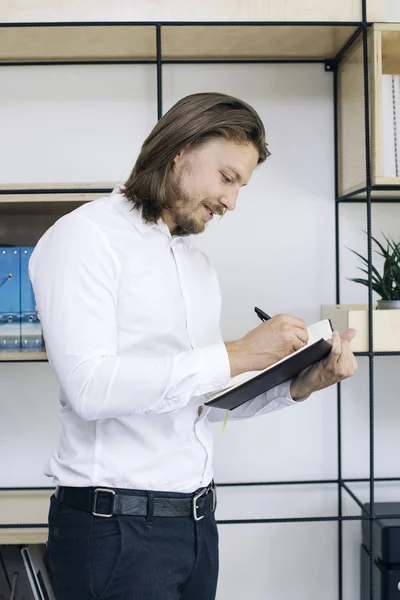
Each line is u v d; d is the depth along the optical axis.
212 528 1.22
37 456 1.97
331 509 2.02
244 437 2.00
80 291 1.03
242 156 1.14
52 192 1.61
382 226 2.00
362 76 1.71
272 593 2.02
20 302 1.70
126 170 1.96
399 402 2.03
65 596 1.11
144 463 1.10
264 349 1.07
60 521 1.11
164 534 1.10
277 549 2.02
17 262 1.70
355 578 2.02
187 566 1.14
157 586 1.09
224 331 1.99
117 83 1.95
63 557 1.10
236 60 1.96
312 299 2.00
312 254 1.99
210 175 1.14
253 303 1.99
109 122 1.96
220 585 2.01
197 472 1.17
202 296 1.27
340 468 2.00
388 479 1.99
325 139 1.98
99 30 1.69
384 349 1.66
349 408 2.02
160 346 1.15
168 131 1.14
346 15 1.65
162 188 1.15
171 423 1.14
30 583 1.73
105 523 1.07
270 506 2.01
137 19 1.63
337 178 1.97
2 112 1.94
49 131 1.95
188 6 1.63
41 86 1.94
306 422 2.01
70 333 1.01
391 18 1.98
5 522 1.70
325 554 2.03
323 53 1.91
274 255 1.99
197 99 1.15
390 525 1.77
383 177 1.63
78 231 1.07
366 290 2.00
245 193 1.98
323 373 1.24
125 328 1.11
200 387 1.03
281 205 1.99
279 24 1.64
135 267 1.11
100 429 1.10
